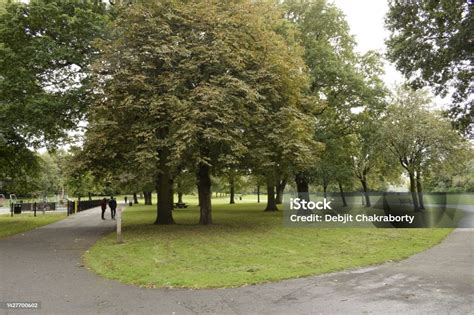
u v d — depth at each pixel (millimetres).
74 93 19688
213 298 7316
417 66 17281
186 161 18406
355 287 8000
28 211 42844
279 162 20312
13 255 12312
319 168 26562
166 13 18594
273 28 24641
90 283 8578
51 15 20094
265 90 19234
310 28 29172
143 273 9359
